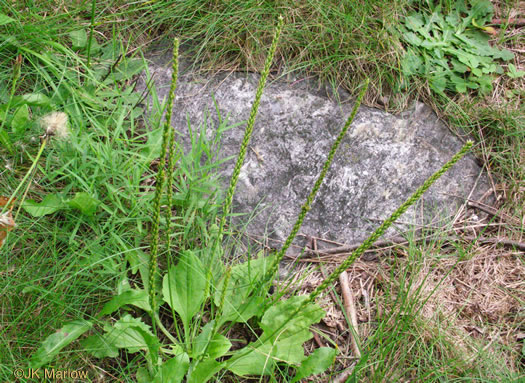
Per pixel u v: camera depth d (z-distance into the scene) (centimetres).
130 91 90
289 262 83
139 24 99
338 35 97
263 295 72
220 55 97
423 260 84
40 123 78
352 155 91
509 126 96
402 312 79
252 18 97
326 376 73
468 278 85
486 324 81
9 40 85
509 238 90
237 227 84
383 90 97
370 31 98
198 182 79
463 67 100
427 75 97
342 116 93
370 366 73
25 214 76
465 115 96
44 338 68
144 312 73
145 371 67
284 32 96
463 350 77
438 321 78
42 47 88
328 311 79
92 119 84
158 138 84
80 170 76
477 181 94
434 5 108
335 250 85
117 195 78
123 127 87
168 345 69
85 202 73
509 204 93
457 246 86
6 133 77
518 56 107
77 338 69
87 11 96
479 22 107
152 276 59
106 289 72
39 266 72
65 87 87
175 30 99
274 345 69
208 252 77
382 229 54
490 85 100
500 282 85
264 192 87
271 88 94
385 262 85
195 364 67
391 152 92
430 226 88
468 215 92
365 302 81
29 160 80
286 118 92
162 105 92
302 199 88
